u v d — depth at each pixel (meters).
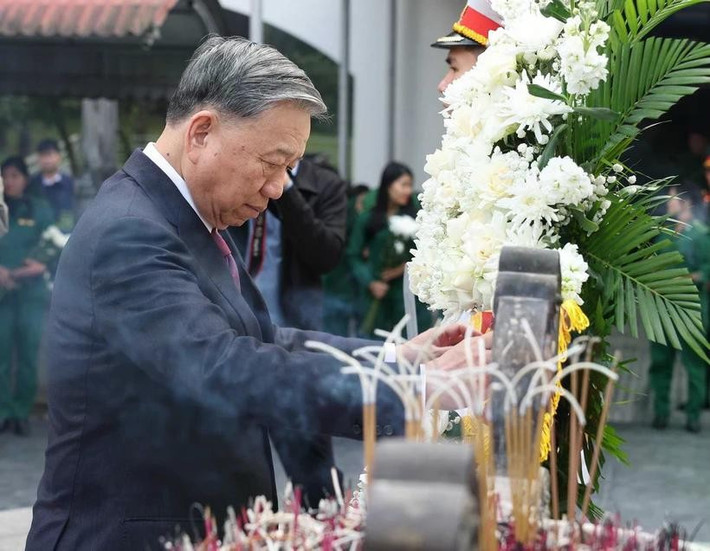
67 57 7.67
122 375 1.96
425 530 1.04
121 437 1.99
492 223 2.06
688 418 7.40
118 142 7.71
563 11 2.20
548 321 1.46
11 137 7.65
